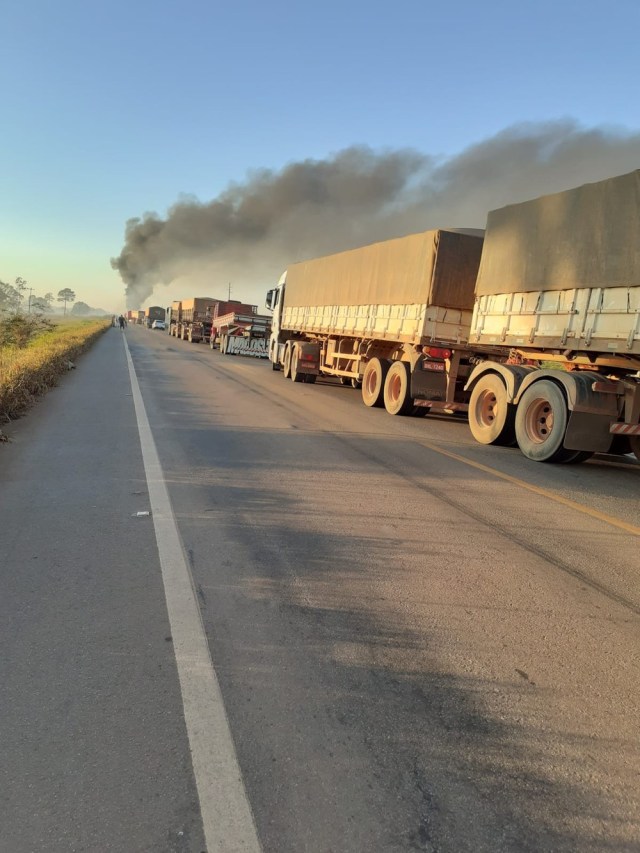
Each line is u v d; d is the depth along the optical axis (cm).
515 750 250
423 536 505
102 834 199
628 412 833
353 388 1992
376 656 315
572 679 305
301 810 212
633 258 751
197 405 1234
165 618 341
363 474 715
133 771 226
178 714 260
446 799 221
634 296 752
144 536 466
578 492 704
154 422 990
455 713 272
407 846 200
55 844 195
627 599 404
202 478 649
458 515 572
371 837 203
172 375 1898
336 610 363
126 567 408
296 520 526
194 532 481
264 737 248
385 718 265
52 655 300
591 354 859
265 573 411
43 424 934
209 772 227
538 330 915
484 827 209
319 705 271
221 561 426
